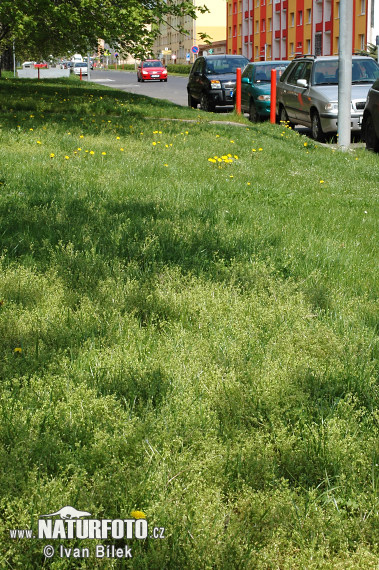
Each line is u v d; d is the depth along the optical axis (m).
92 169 9.40
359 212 7.62
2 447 2.56
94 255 5.14
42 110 18.47
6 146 11.20
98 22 20.02
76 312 4.04
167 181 8.83
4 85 28.11
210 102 24.25
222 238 5.86
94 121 15.96
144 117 18.98
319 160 12.38
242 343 3.64
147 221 6.38
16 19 18.27
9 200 7.11
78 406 2.89
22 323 3.78
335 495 2.45
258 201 7.95
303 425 2.86
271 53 72.38
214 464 2.55
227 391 3.09
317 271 5.02
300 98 18.03
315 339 3.70
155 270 4.96
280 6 68.62
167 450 2.60
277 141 15.02
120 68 104.19
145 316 4.12
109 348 3.57
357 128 16.88
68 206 6.95
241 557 2.12
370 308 4.29
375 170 11.38
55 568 2.06
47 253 5.27
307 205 7.84
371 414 2.96
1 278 4.50
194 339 3.72
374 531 2.25
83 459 2.56
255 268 4.96
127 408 2.94
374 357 3.60
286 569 2.13
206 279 4.78
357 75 18.08
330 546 2.23
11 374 3.18
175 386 3.13
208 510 2.30
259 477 2.54
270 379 3.18
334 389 3.19
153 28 20.89
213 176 9.61
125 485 2.39
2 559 2.09
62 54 25.50
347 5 14.71
